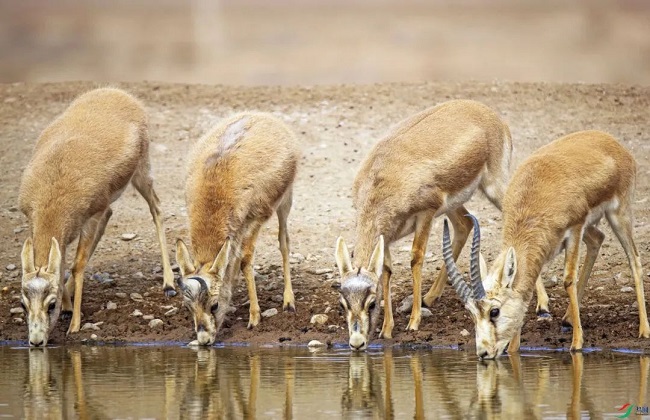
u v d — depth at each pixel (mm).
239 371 37156
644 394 32844
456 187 43844
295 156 45625
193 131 62906
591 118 62750
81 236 44719
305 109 65375
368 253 41844
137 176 47406
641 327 41406
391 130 45250
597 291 45625
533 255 39562
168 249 51250
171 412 31406
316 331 43625
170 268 47562
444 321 43969
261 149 44281
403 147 43281
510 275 38656
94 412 31453
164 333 44031
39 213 43281
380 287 41219
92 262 50125
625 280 46312
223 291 42375
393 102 66062
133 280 48438
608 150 42188
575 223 40531
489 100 65438
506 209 40906
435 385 34625
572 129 61375
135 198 56469
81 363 38969
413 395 33250
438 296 45531
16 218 54156
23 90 69500
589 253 43594
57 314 42562
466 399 32562
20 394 33875
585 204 40625
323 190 56531
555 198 40125
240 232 43406
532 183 40656
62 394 33844
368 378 35812
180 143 61594
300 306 45656
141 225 53594
